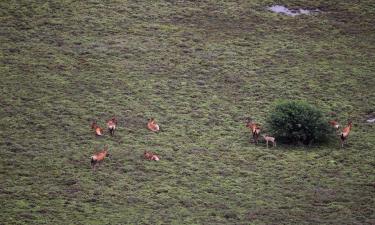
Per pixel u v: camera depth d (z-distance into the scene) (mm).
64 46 96188
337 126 76500
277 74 92062
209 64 93875
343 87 89125
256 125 74375
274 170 68062
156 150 71125
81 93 84000
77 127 75562
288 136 73938
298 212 59875
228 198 62250
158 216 58344
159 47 97750
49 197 60812
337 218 58938
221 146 72875
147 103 82625
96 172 65938
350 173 67688
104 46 96938
